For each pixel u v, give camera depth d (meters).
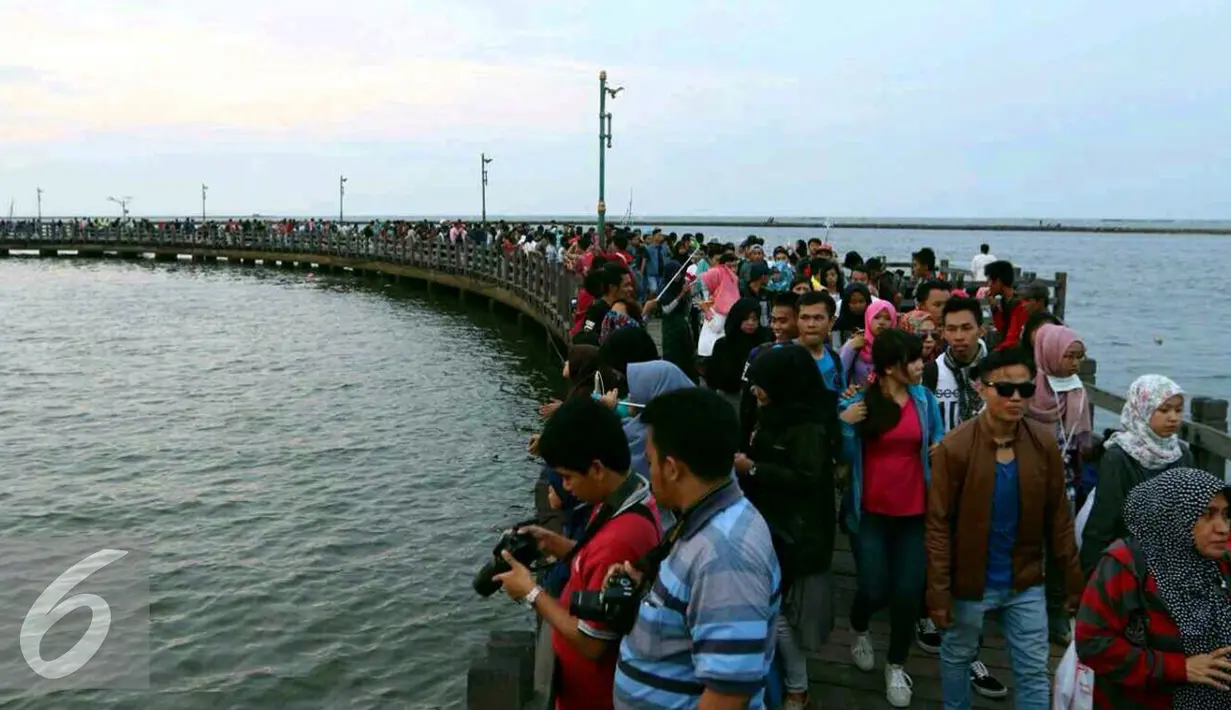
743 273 12.62
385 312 37.16
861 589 4.55
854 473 4.44
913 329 6.42
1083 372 6.97
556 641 2.95
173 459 15.38
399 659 8.82
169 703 8.02
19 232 74.00
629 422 3.88
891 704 4.45
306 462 15.21
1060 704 3.61
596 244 21.84
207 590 10.20
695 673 2.32
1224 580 2.92
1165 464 3.82
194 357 26.19
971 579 3.88
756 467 3.95
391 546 11.55
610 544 2.73
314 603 9.93
